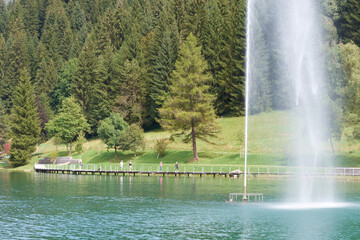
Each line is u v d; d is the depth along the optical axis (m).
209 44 140.62
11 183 77.69
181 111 104.06
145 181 79.94
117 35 197.00
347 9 128.12
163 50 142.00
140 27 189.25
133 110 141.38
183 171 91.75
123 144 115.69
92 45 180.88
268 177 83.50
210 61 140.62
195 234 36.25
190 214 44.59
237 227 38.66
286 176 83.62
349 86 88.62
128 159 117.25
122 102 141.38
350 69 92.25
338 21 128.25
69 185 73.19
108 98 151.75
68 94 180.38
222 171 90.56
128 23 199.75
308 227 38.69
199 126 101.31
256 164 95.50
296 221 41.19
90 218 42.59
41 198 56.38
